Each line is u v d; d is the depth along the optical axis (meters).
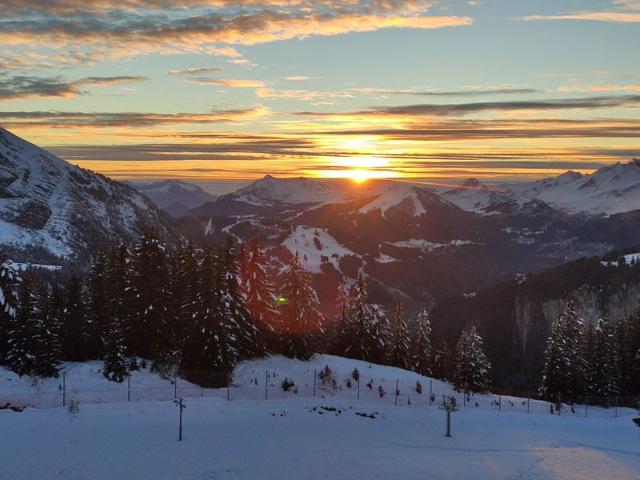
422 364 80.81
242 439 33.78
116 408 38.72
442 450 34.91
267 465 28.95
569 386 71.38
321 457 31.19
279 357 63.28
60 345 48.97
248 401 45.97
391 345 77.75
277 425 38.31
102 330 53.06
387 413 46.66
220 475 26.86
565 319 75.06
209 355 51.84
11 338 44.56
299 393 51.88
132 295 54.16
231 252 61.25
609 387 73.81
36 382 42.75
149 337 53.53
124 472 26.55
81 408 38.06
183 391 47.16
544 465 31.84
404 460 31.73
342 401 50.44
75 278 56.06
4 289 46.03
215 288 53.41
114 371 46.75
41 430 32.41
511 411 55.56
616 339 82.75
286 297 65.00
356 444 35.00
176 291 58.88
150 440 32.09
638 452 36.62
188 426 35.91
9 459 27.30
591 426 49.09
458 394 62.19
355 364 66.12
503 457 33.59
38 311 46.69
